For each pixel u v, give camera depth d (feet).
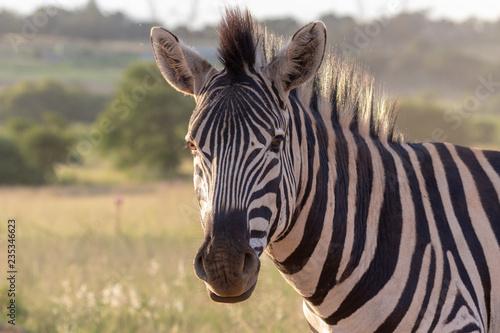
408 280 19.21
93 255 57.93
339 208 19.42
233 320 35.55
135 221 84.17
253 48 17.15
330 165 19.54
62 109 595.88
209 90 17.12
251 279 15.94
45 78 617.21
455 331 18.78
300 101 19.89
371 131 21.26
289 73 17.22
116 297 39.73
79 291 41.57
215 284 15.62
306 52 17.19
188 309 39.45
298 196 18.65
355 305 19.66
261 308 36.68
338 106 20.77
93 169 339.16
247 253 15.65
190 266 44.37
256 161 16.16
